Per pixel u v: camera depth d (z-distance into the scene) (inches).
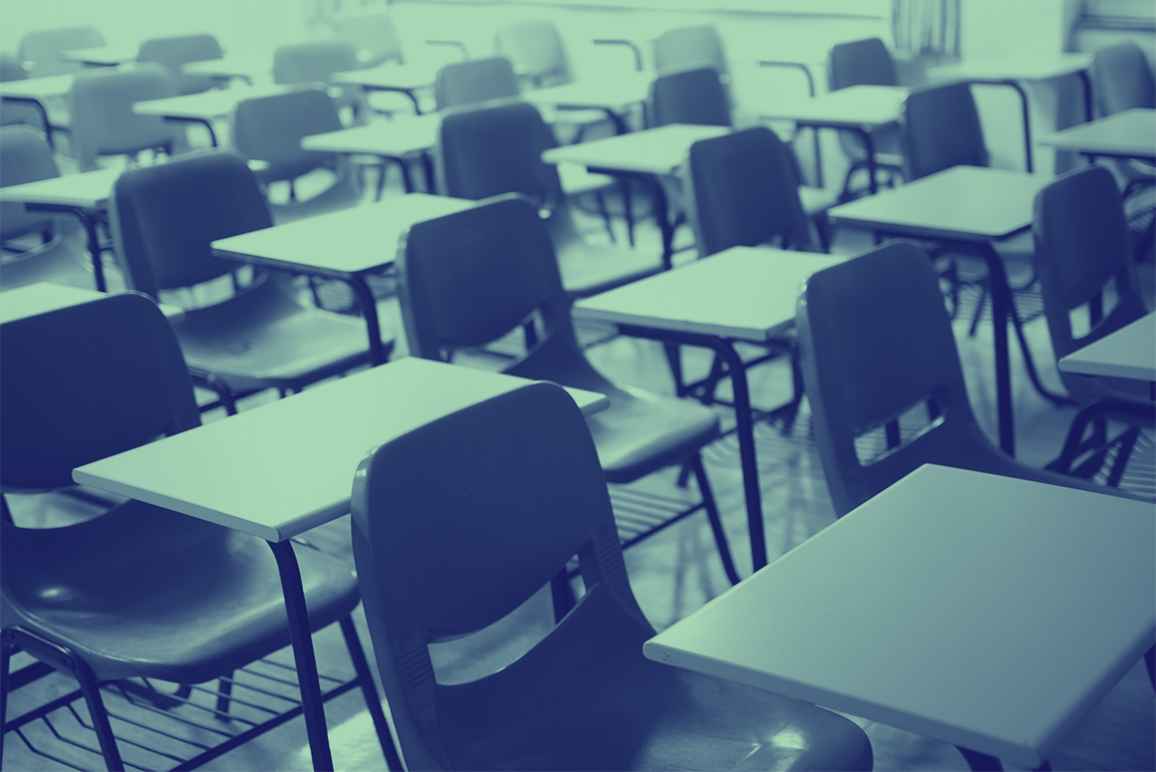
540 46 306.7
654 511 144.4
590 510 76.4
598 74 308.8
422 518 68.1
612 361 192.7
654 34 296.8
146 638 85.3
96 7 371.6
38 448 94.6
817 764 66.1
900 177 234.1
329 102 209.6
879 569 61.0
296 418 88.7
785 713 70.5
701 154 144.1
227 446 84.7
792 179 152.7
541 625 122.4
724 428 165.2
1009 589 58.5
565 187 199.2
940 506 67.6
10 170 182.4
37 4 362.6
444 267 118.0
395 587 66.5
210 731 104.0
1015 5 248.4
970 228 127.5
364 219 147.4
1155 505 66.4
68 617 88.7
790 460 155.1
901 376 96.0
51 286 128.7
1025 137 234.4
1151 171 203.9
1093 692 50.5
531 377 124.0
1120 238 122.8
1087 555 61.4
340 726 109.2
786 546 134.9
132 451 85.1
